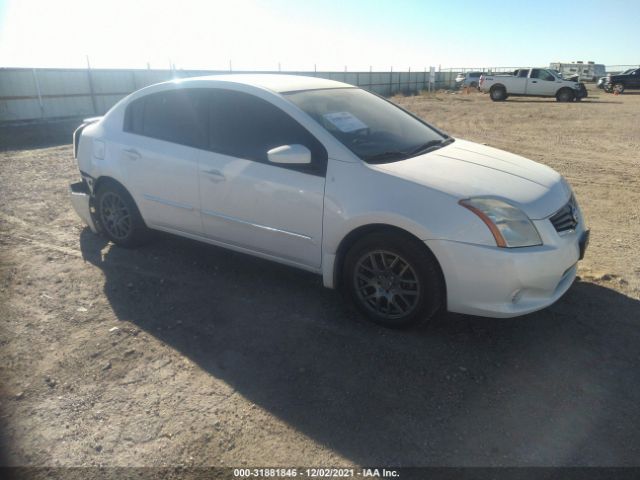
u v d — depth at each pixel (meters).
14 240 5.15
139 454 2.38
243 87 3.88
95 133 4.79
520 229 3.02
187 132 4.14
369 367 3.03
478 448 2.41
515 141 12.07
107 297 3.91
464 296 3.07
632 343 3.27
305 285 4.09
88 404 2.71
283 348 3.22
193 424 2.56
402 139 3.88
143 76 23.12
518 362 3.08
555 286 3.18
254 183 3.69
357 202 3.24
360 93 4.48
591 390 2.82
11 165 9.33
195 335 3.38
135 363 3.07
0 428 2.54
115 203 4.80
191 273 4.32
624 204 6.50
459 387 2.85
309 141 3.51
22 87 18.48
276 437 2.48
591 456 2.36
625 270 4.37
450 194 3.07
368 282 3.41
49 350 3.20
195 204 4.11
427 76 47.78
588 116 17.72
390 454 2.38
